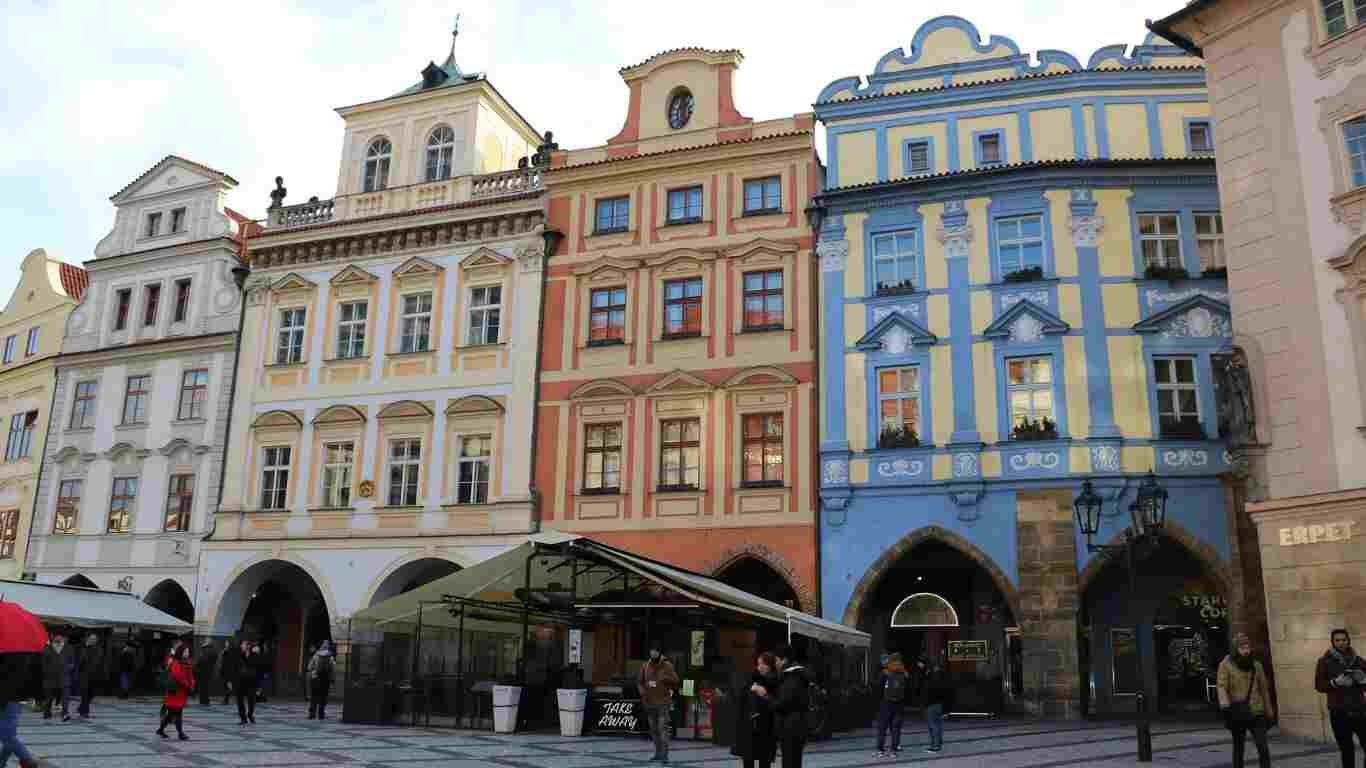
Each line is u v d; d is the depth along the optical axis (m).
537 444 32.06
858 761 17.89
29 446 41.75
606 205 33.53
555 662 31.44
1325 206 21.33
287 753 17.58
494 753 18.47
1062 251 28.41
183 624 31.45
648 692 18.03
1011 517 27.16
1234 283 22.59
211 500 36.16
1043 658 26.14
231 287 38.47
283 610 36.69
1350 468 20.11
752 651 30.17
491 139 37.41
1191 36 24.33
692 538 29.81
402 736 21.25
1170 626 29.11
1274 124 22.44
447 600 24.69
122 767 15.08
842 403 29.23
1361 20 21.42
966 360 28.45
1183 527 26.22
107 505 38.19
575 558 23.80
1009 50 30.47
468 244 34.75
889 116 30.83
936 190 29.56
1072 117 29.42
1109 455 26.81
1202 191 28.33
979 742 20.95
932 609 30.28
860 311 29.70
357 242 36.03
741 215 31.59
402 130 37.25
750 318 30.97
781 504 29.20
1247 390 21.86
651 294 32.06
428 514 32.81
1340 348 20.64
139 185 41.91
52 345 42.62
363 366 34.97
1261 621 24.89
